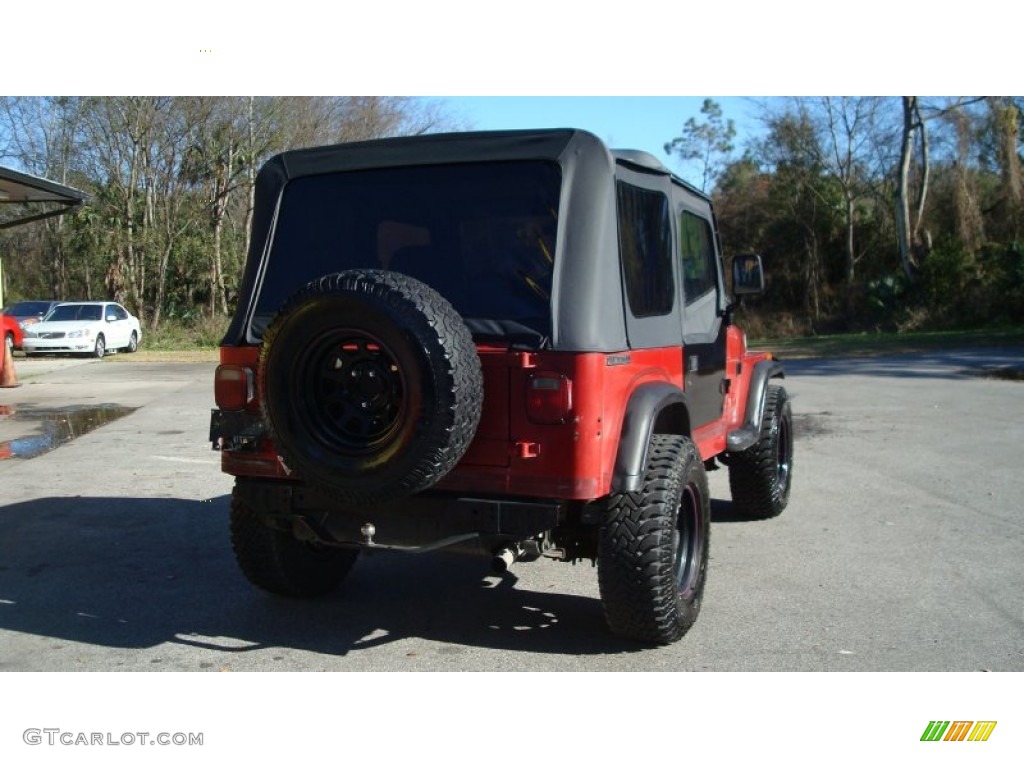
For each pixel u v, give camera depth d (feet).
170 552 20.67
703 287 19.02
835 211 140.46
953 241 117.60
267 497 14.38
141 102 111.65
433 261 14.33
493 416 13.10
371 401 12.75
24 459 31.99
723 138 176.24
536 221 13.79
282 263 15.28
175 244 119.75
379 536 13.78
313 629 15.98
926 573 18.85
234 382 14.66
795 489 27.07
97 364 78.38
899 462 30.96
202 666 14.39
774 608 16.79
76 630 15.87
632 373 14.21
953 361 69.21
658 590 13.94
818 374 61.36
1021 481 27.76
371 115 114.01
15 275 151.53
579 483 12.87
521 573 19.27
